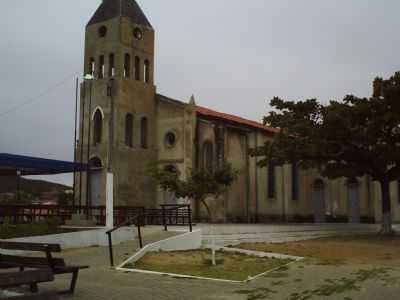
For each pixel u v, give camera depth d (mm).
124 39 35906
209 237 23219
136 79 36906
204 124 36188
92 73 36688
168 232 22375
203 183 29984
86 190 34688
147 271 14828
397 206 45812
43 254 18188
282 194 43469
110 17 36281
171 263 16734
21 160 26422
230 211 37625
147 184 35938
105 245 20234
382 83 29719
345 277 14766
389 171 32781
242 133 39750
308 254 21344
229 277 14508
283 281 14055
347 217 45250
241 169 39281
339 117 28703
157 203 35938
